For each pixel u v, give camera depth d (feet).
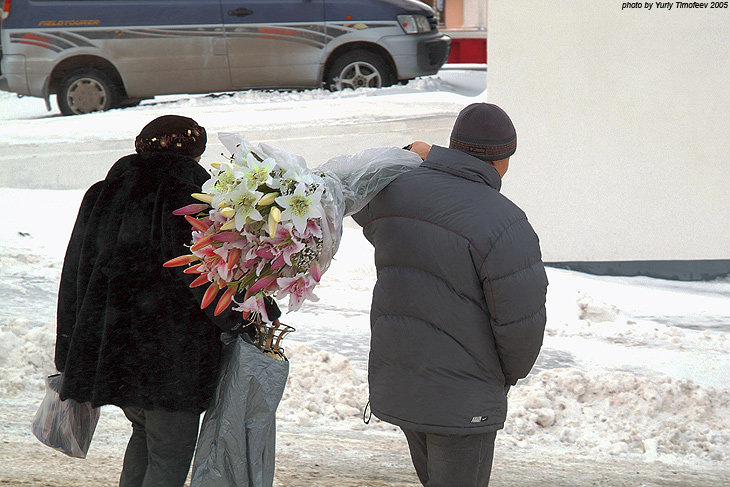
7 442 16.07
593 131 31.14
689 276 32.12
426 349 9.92
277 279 9.21
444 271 9.75
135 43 42.60
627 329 25.91
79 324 10.55
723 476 15.71
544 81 30.94
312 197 9.14
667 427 17.88
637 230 31.63
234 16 42.39
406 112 41.96
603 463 16.38
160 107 43.27
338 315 26.50
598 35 30.53
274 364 10.33
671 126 30.89
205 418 10.48
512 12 30.60
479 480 10.33
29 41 42.27
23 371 20.01
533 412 18.42
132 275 10.33
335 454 16.26
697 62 30.40
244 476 10.30
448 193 9.95
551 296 28.84
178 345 10.28
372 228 10.61
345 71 42.88
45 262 30.55
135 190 10.66
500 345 9.91
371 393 10.64
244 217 9.00
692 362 23.02
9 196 39.52
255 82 43.09
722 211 31.14
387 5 42.73
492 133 10.09
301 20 42.34
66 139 41.34
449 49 44.45
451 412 9.85
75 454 11.34
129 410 10.99
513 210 9.91
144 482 10.64
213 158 39.86
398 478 15.07
